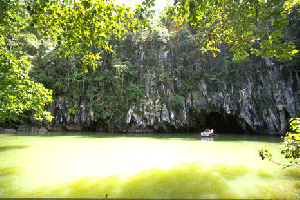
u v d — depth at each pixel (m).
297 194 4.86
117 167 7.68
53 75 29.03
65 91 29.03
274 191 5.09
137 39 31.03
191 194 4.88
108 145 14.31
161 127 30.12
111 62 30.17
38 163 8.34
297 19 25.42
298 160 8.76
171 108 29.59
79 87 29.89
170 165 8.02
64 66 29.36
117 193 4.95
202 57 31.98
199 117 31.42
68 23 6.05
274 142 16.59
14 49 26.12
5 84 8.23
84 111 28.80
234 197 4.69
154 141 17.27
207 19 7.33
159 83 30.95
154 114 28.81
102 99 29.02
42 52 29.41
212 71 31.56
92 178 6.23
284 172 6.87
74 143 15.15
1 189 5.22
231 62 30.47
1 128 26.86
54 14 5.91
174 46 33.38
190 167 7.68
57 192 5.00
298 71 25.98
